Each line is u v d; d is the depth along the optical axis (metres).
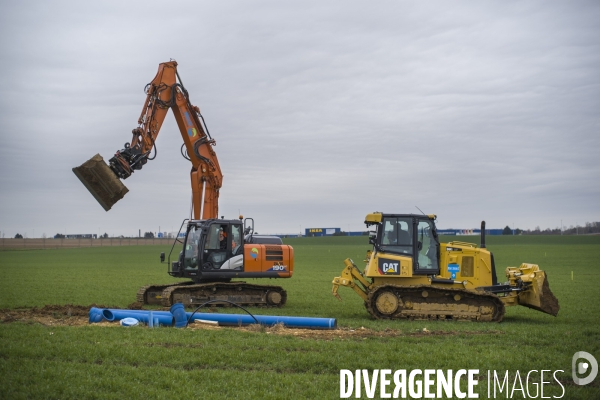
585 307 27.91
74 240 181.62
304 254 94.62
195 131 28.23
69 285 37.97
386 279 22.45
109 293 32.69
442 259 22.39
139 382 12.45
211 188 28.62
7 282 40.25
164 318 19.56
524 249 106.75
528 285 22.05
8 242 166.25
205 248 26.17
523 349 16.27
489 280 22.30
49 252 105.50
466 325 20.53
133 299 29.56
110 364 13.91
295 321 19.36
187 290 25.41
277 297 26.80
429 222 22.47
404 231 22.44
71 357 14.41
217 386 12.31
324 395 11.98
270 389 12.24
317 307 27.39
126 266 62.78
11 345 15.28
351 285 23.14
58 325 19.02
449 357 14.98
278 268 26.91
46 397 11.58
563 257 79.25
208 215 28.52
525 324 21.41
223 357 14.50
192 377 12.94
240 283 26.44
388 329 19.30
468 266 22.30
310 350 15.45
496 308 21.45
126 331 17.62
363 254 94.50
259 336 17.14
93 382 12.38
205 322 19.83
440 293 21.62
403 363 14.49
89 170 23.56
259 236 27.98
